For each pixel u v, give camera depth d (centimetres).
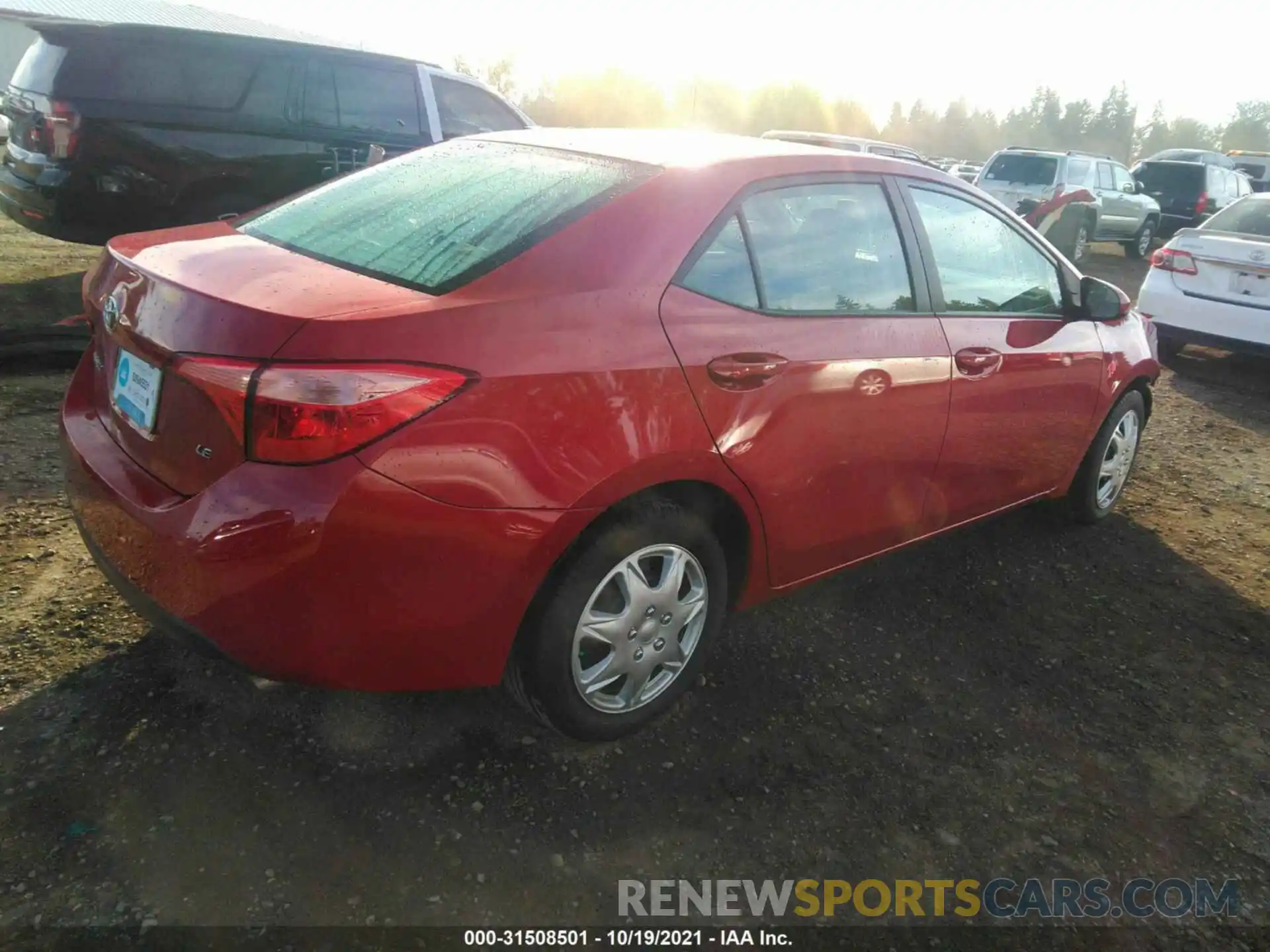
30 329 491
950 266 317
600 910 208
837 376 266
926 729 278
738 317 247
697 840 229
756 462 251
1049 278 367
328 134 726
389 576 196
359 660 204
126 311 224
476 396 198
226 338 193
